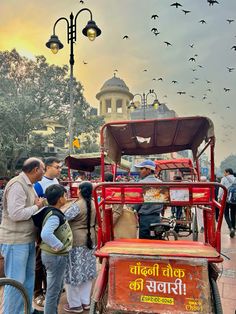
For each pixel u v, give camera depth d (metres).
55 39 10.84
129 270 2.74
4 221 3.39
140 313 2.63
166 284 2.67
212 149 3.38
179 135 4.30
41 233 3.18
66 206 4.41
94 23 10.12
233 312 3.83
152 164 4.61
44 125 24.25
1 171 22.08
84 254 3.93
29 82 23.09
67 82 23.88
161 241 3.25
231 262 5.95
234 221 8.60
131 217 4.23
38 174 3.50
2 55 22.77
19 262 3.29
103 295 2.99
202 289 2.62
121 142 4.54
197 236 7.09
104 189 3.30
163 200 3.13
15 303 3.07
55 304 3.29
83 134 29.67
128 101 46.78
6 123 21.12
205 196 3.16
